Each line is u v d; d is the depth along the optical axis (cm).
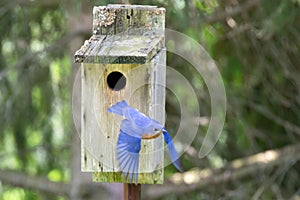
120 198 1267
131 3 1086
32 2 1202
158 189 1288
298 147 1282
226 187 1312
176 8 1105
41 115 1275
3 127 1254
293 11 1116
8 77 1236
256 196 1227
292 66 1252
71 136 1287
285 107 1293
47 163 1328
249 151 1288
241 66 1244
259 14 1186
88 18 1205
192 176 1292
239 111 1246
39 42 1255
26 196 1310
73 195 1268
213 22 1193
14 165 1355
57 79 1259
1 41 1226
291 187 1292
